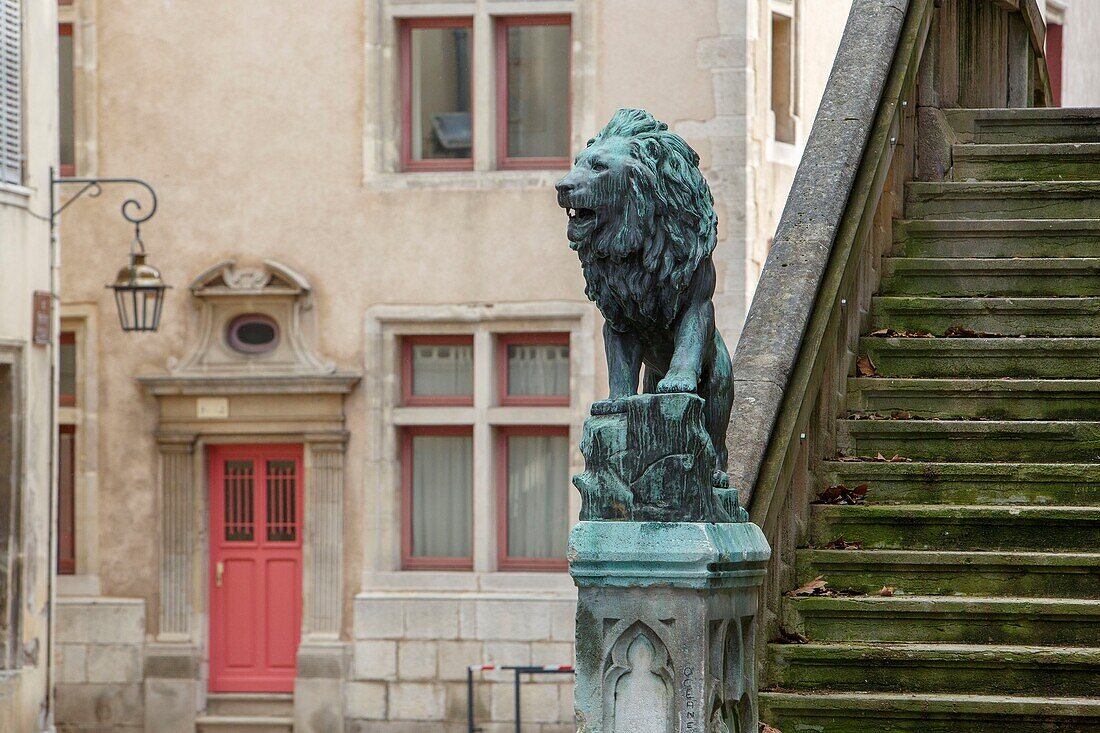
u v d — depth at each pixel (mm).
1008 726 8570
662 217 6945
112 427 25516
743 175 25000
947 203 12391
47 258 21844
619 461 6930
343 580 25109
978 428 10328
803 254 10297
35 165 21609
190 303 25469
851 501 9961
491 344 25125
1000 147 12914
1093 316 11234
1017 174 12914
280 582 25422
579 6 25281
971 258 11867
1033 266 11609
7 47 21156
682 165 6977
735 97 25000
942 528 9664
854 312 10992
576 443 24938
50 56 21984
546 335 25250
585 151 6961
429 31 25750
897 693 8859
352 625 25000
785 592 9328
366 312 25219
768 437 9102
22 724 21000
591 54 25250
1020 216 12281
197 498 25312
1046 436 10273
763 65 25641
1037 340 10922
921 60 12961
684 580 6801
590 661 6934
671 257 6949
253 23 25531
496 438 25281
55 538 21922
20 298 21203
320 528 25125
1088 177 12812
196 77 25641
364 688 24891
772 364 9484
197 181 25547
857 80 11812
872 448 10453
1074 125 13258
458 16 25453
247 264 25453
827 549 9625
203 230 25516
